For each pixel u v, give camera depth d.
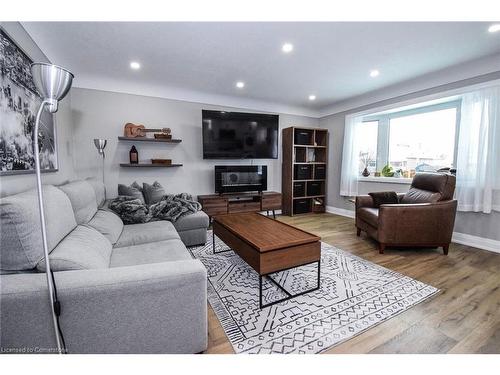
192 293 1.16
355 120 4.38
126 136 3.38
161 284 1.08
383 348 1.32
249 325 1.50
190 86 3.74
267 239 1.81
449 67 2.97
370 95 4.10
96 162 3.40
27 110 1.73
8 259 1.02
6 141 1.44
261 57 2.69
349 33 2.18
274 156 4.43
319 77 3.32
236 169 4.24
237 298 1.81
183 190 4.04
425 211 2.61
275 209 4.46
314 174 4.95
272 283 2.03
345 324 1.51
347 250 2.80
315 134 5.01
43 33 2.13
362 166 4.59
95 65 2.92
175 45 2.41
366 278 2.11
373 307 1.68
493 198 2.78
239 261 2.48
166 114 3.81
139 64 2.89
